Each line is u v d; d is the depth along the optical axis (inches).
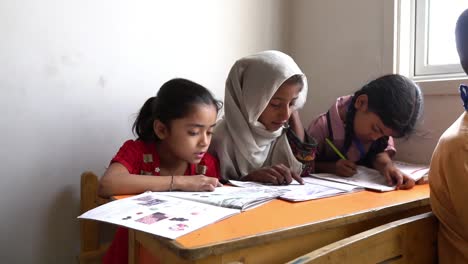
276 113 45.4
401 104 43.7
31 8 44.7
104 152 50.4
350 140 50.4
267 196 32.8
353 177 46.0
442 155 29.9
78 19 47.6
